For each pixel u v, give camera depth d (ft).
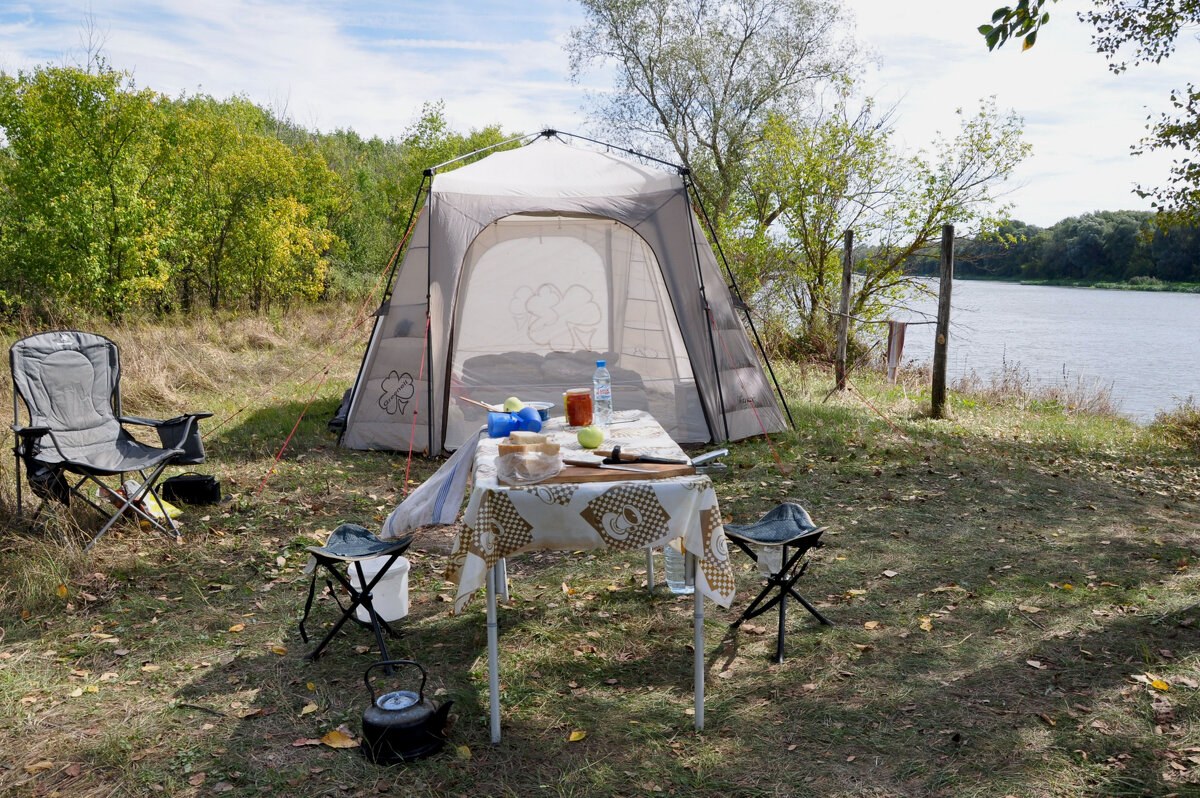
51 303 42.19
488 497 8.55
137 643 11.19
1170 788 7.88
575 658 10.74
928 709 9.42
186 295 57.47
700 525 8.84
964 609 12.17
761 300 44.47
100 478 18.34
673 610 12.17
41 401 15.66
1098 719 9.10
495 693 8.77
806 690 9.90
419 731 8.50
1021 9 12.73
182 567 13.93
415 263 21.85
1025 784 7.98
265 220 57.67
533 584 13.23
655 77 63.16
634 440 10.75
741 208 46.68
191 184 53.06
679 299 22.16
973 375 41.73
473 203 21.84
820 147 41.52
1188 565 13.84
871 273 43.16
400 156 113.80
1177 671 10.14
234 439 22.97
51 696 9.83
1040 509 17.39
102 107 42.80
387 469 20.16
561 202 21.98
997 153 39.91
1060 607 12.19
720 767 8.39
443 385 21.29
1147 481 20.45
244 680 10.20
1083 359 72.43
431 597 12.82
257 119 75.87
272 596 12.80
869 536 15.46
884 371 40.11
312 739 8.90
